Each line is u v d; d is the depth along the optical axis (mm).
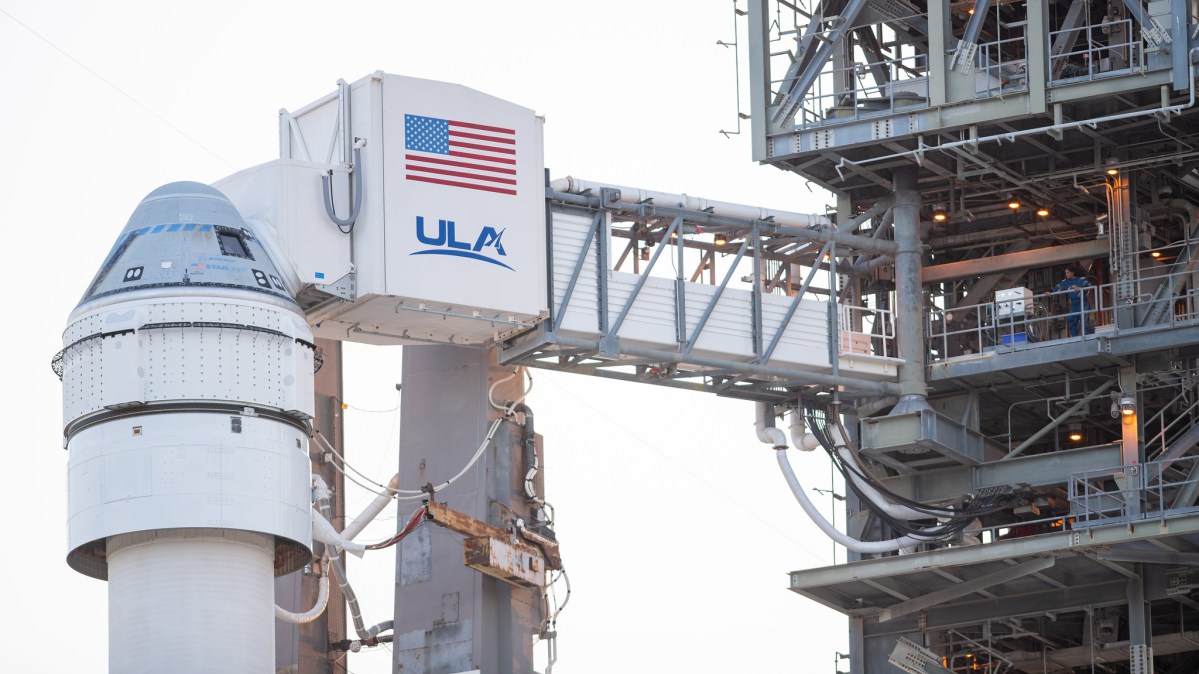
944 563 89438
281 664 94500
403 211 80625
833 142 90062
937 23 89000
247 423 75750
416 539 95000
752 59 91688
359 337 83625
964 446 91312
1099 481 93438
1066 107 88188
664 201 87125
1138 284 90312
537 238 83500
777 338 88688
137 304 75812
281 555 78188
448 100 82188
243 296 76438
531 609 95125
